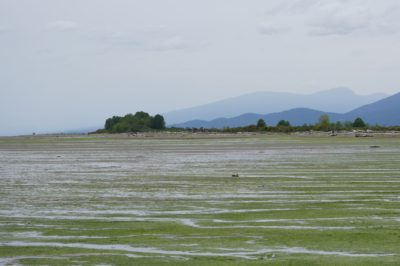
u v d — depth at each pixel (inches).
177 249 790.5
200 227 942.4
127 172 2007.9
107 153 3319.4
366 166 2084.2
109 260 738.2
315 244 805.2
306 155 2815.0
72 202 1258.0
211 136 7081.7
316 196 1304.1
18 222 1006.4
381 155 2709.2
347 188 1443.2
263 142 4719.5
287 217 1024.9
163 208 1154.0
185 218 1032.2
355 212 1067.9
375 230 888.9
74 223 992.9
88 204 1223.5
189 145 4330.7
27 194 1412.4
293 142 4611.2
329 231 888.9
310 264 704.4
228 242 828.6
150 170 2078.0
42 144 5226.4
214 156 2871.6
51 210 1144.8
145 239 855.1
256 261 721.6
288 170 1980.8
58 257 756.6
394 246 784.9
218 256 749.3
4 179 1813.5
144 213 1094.4
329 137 5885.8
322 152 3053.6
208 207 1159.6
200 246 805.9
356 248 776.9
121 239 856.9
